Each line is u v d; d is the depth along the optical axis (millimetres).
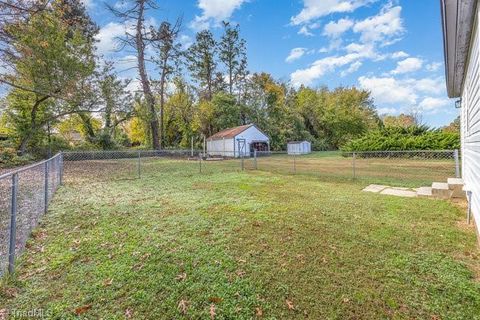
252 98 33156
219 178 9164
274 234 3684
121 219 4402
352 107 35594
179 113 28172
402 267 2768
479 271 2688
